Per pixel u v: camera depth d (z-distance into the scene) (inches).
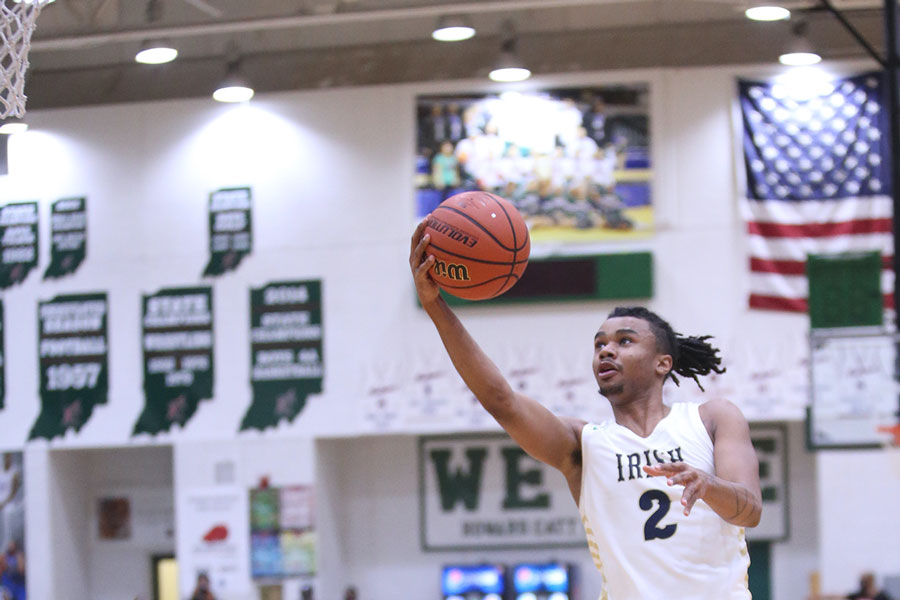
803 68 613.6
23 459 668.1
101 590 724.7
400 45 649.6
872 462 616.7
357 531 708.0
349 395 640.4
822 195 612.1
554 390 623.2
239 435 647.1
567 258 620.4
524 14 636.7
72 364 664.4
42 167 671.8
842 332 501.4
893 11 465.1
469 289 157.2
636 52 627.8
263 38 658.8
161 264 658.2
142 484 727.1
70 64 673.0
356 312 642.8
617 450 139.7
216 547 645.3
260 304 649.6
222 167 657.0
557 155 628.1
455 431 636.1
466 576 677.3
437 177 637.3
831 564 616.4
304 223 648.4
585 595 690.8
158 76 668.1
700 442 138.8
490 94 635.5
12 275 669.9
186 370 653.3
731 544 135.0
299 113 652.1
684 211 621.0
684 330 617.0
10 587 668.1
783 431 679.1
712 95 620.7
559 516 694.5
